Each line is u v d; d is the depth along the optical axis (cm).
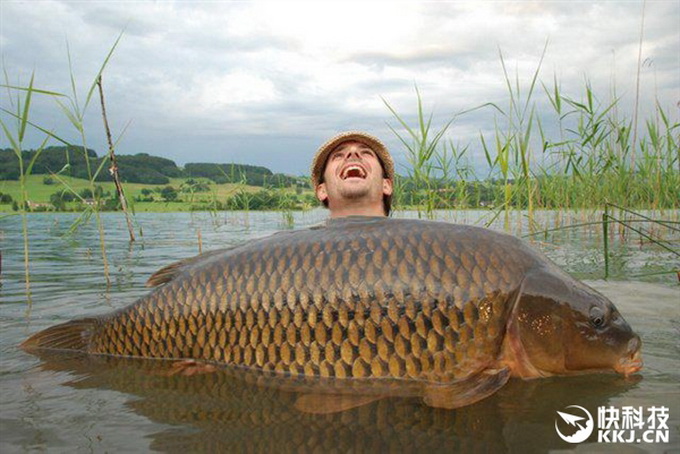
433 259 73
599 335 73
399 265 73
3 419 62
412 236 75
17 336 95
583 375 74
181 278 82
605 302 75
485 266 73
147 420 62
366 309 72
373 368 72
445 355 71
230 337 77
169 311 81
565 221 274
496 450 54
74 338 87
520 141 168
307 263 76
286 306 75
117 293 133
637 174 232
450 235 75
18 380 74
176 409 65
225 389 71
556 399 66
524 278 73
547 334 72
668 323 96
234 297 77
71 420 62
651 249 194
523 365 73
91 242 267
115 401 67
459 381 70
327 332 73
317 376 73
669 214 246
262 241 81
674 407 63
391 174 127
